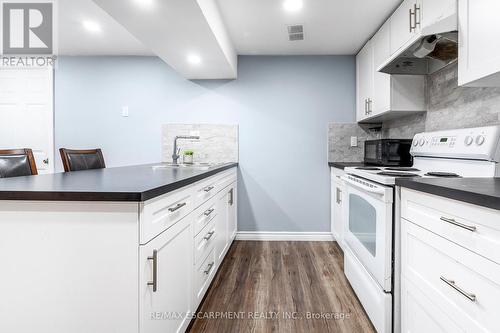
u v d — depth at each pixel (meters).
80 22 2.47
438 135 1.87
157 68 3.27
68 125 3.29
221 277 2.25
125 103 3.28
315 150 3.21
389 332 1.42
